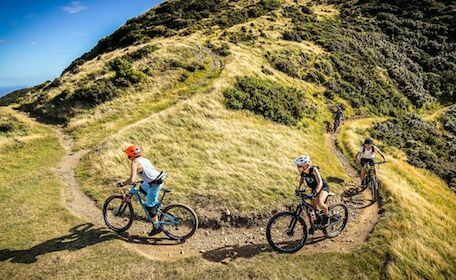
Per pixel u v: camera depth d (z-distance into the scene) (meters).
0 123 25.16
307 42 49.50
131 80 32.19
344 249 9.81
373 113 37.12
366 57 48.62
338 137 25.91
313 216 9.61
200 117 21.77
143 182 9.10
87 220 10.52
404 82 45.50
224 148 17.91
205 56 40.34
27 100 33.88
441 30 57.91
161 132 19.31
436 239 11.68
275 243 9.83
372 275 8.85
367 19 62.44
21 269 7.98
